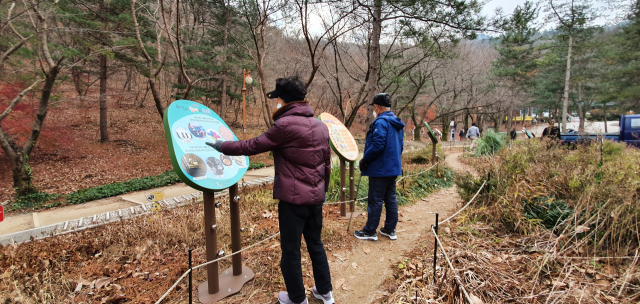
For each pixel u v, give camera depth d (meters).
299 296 2.21
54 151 13.82
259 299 2.42
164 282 2.65
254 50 15.66
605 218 2.63
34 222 6.19
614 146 5.69
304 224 2.24
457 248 2.98
